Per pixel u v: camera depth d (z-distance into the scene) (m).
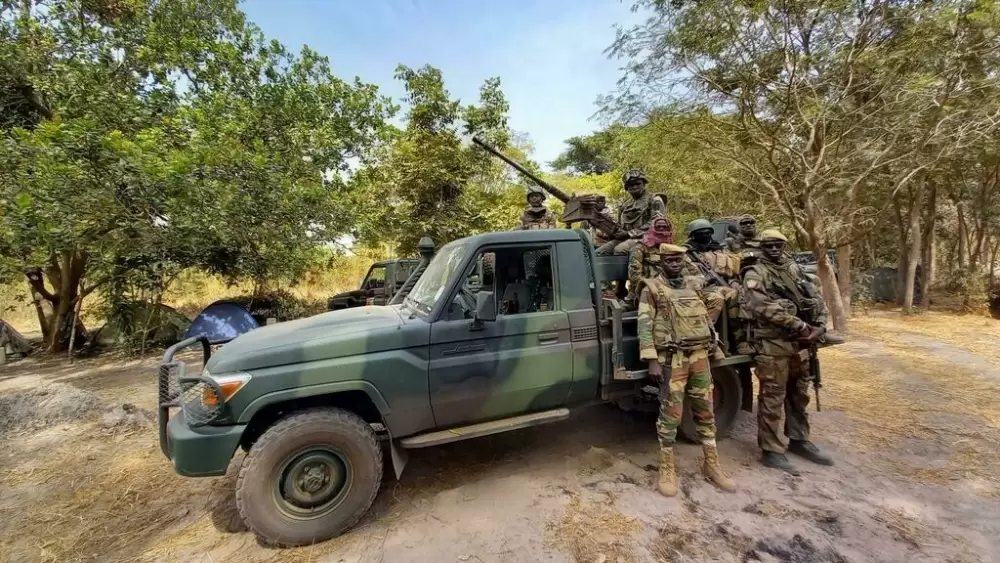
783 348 3.38
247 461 2.58
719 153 9.09
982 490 3.07
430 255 5.89
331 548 2.64
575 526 2.76
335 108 9.90
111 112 7.71
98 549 2.71
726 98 8.35
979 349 7.46
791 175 8.94
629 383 3.55
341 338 2.81
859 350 7.47
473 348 3.06
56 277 10.24
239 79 9.09
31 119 9.44
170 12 9.66
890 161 8.41
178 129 7.71
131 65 9.22
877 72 7.61
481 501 3.08
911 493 3.06
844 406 4.75
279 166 8.03
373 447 2.81
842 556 2.44
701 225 4.22
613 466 3.52
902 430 4.09
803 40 7.57
